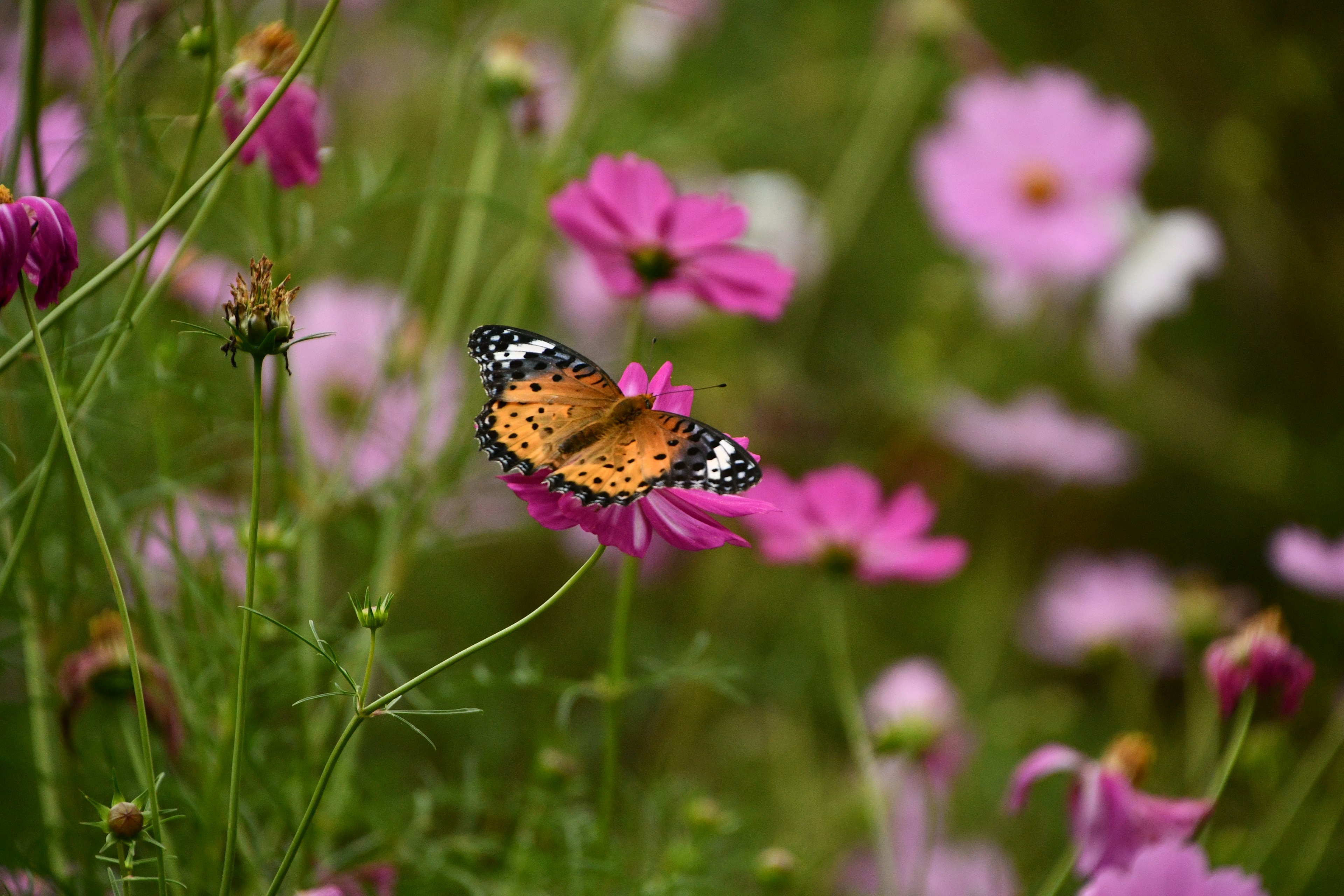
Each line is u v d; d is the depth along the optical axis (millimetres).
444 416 1433
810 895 1461
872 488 1362
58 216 1202
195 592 1291
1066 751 1325
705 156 1639
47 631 1298
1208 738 1461
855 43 1747
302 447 1351
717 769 1585
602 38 1427
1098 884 1270
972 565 1770
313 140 1275
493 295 1403
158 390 1293
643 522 1223
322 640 1322
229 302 1195
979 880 1498
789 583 1663
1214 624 1572
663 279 1345
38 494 1230
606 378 1252
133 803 1203
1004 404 1818
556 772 1361
